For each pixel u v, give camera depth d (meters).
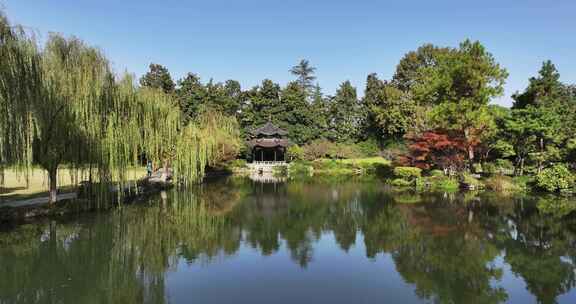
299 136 68.25
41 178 29.22
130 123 20.03
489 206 22.14
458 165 32.91
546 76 34.03
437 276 11.16
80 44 17.34
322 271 11.56
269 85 71.50
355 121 73.88
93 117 17.55
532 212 20.31
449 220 18.64
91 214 18.64
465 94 32.62
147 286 10.30
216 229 16.78
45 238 14.52
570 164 29.48
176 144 27.78
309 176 45.47
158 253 13.22
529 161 34.12
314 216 19.94
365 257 12.98
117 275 11.12
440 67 33.94
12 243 13.81
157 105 23.77
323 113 75.06
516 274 11.29
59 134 16.42
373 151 66.75
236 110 75.25
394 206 22.59
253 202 24.44
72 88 16.66
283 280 10.80
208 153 31.45
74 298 9.51
